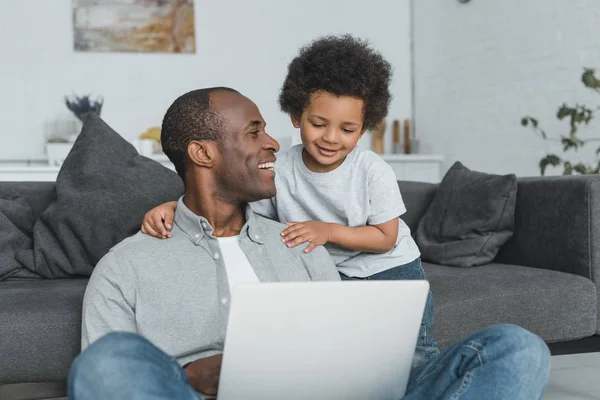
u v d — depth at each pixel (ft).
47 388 6.17
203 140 4.68
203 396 4.21
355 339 3.74
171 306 4.50
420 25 18.67
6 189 8.30
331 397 3.88
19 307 6.07
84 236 7.51
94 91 17.44
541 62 14.30
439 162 17.44
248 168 4.72
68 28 17.25
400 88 19.16
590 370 9.12
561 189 7.96
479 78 16.30
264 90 18.51
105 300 4.46
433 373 4.02
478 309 6.98
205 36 18.07
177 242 4.72
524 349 3.76
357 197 5.82
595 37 12.94
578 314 7.40
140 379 3.30
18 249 7.67
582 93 13.29
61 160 15.78
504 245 8.75
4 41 16.93
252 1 18.33
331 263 5.21
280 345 3.59
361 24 18.98
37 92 17.13
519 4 14.88
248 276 4.76
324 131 5.51
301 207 6.00
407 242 6.29
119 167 7.90
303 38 18.69
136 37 17.61
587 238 7.61
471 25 16.48
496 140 15.78
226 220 4.90
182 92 17.99
